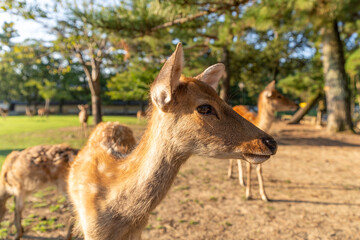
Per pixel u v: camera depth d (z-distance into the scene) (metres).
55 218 1.42
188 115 0.58
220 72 0.79
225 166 2.75
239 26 3.94
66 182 1.13
